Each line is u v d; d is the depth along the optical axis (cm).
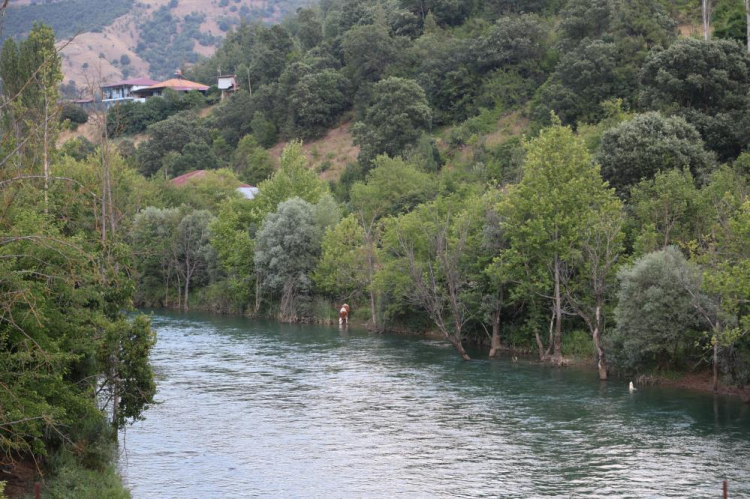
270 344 7612
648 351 5497
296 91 16812
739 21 10781
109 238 3844
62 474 3100
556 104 11731
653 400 5000
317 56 18075
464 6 17700
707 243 5444
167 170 16362
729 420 4475
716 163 7450
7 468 3134
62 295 3134
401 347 7375
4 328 2712
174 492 3362
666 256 5322
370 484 3481
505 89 14075
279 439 4209
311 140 16738
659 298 5178
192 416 4706
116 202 5481
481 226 7125
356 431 4366
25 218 2975
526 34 14700
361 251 9069
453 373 6019
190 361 6612
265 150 16862
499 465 3731
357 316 9400
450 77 15175
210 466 3738
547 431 4322
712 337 4794
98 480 3195
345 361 6606
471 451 3969
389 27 17812
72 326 3158
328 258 9406
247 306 10450
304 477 3578
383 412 4797
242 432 4350
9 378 2622
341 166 15188
